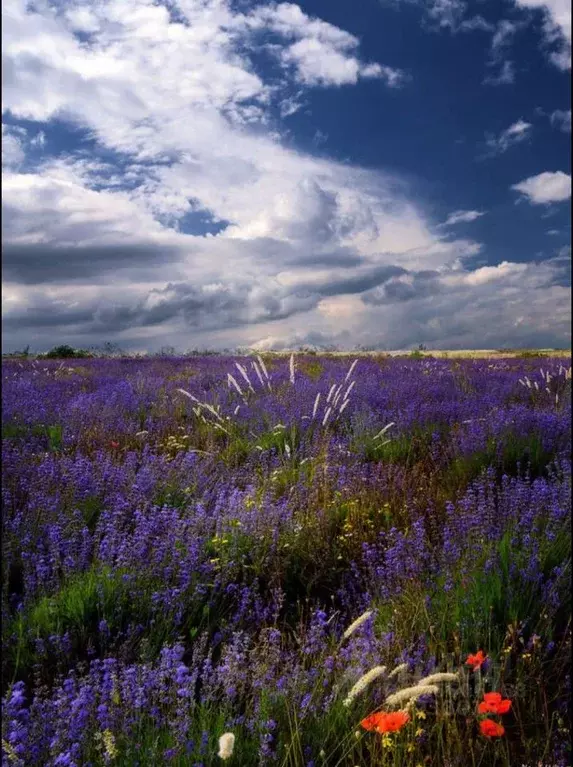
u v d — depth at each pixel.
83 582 3.60
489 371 13.90
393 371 13.58
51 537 4.02
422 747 2.39
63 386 11.50
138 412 9.00
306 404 8.12
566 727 2.49
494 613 3.21
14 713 2.32
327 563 4.22
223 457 6.70
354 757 2.36
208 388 11.15
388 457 6.72
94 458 6.40
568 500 4.44
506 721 2.57
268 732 2.34
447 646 3.04
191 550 3.86
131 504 4.86
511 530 4.02
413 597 3.42
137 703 2.46
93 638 3.29
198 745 2.29
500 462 6.12
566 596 3.39
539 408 8.68
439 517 4.76
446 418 8.08
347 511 4.86
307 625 3.54
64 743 2.34
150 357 21.20
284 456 6.64
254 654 3.01
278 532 4.45
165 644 2.91
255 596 3.73
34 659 3.06
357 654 2.80
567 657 2.85
